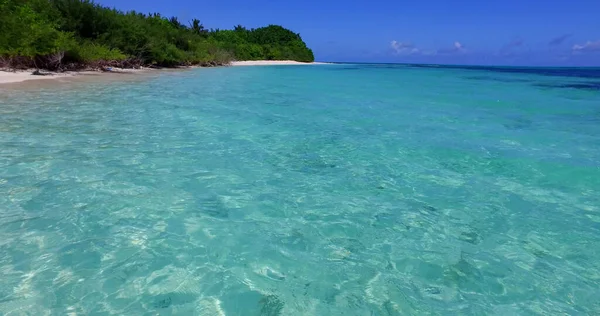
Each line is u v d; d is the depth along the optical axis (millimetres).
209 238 3379
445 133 7961
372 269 3008
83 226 3457
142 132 7105
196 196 4277
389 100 13883
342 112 10680
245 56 58625
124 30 26125
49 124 7270
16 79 14477
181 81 18891
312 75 31250
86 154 5539
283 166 5516
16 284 2609
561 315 2516
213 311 2447
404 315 2477
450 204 4309
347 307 2545
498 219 3941
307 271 2953
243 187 4633
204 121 8477
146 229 3475
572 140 7402
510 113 10914
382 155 6207
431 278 2910
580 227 3770
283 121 8977
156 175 4852
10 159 5137
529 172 5441
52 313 2350
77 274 2758
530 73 44938
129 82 16469
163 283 2713
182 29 44594
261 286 2740
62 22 21484
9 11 17391
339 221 3828
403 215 4000
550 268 3064
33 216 3590
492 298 2678
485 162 5895
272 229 3613
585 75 41000
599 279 2924
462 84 23531
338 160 5883
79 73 19344
